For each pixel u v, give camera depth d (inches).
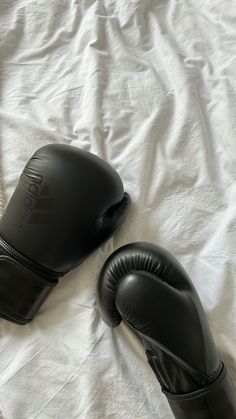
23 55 36.5
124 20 37.3
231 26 35.4
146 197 30.1
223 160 30.8
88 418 24.5
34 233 25.2
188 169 30.7
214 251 28.0
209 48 35.5
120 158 31.5
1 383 25.6
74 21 37.6
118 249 25.6
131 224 29.3
